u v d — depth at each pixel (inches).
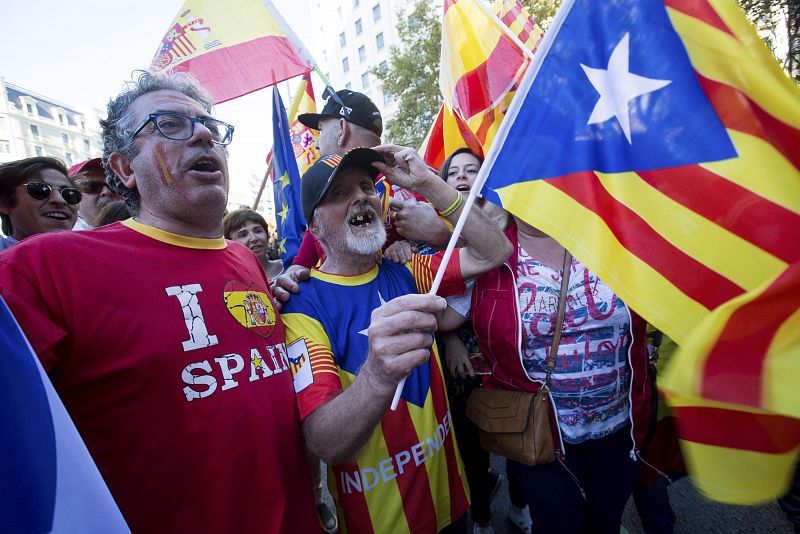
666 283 38.8
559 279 56.1
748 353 30.7
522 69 85.3
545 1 333.4
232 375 39.3
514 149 46.4
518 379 58.8
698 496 89.8
